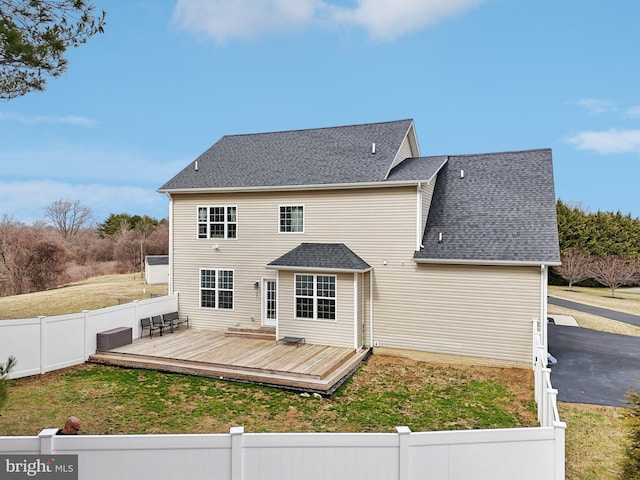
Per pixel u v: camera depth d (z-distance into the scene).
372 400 10.18
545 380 7.69
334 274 13.87
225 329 16.62
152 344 14.12
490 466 5.23
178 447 4.96
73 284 35.03
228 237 16.62
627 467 5.62
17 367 11.27
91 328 13.18
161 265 33.34
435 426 8.66
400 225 14.04
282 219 15.82
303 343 14.23
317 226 15.24
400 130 16.70
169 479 4.95
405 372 12.50
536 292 12.38
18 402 9.62
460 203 14.89
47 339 11.91
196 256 17.09
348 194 14.77
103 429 8.24
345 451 5.02
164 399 9.98
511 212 13.90
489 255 12.78
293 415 9.16
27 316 20.34
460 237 13.73
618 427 8.70
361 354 13.54
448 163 16.70
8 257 32.56
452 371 12.61
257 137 19.53
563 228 36.66
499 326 12.82
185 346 13.86
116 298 25.22
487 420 9.00
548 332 17.73
